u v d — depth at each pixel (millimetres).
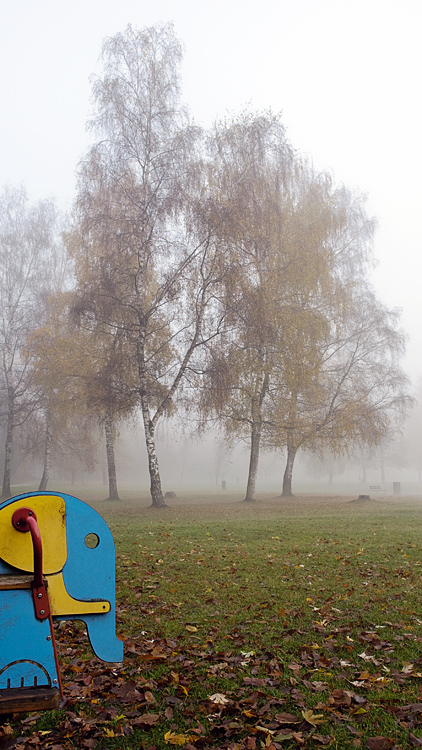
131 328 24453
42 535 3104
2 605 2855
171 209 22297
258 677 4359
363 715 3646
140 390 24203
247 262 23453
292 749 3281
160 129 23844
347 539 12148
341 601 6625
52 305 30016
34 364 28641
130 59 24141
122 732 3521
